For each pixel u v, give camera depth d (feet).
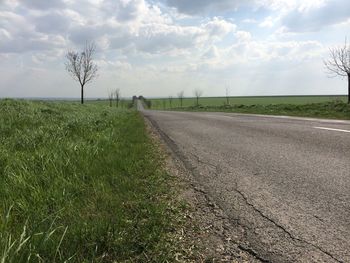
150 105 427.74
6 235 9.07
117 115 75.15
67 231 10.09
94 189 14.69
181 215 12.98
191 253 9.87
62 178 15.16
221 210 13.50
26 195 13.10
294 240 10.56
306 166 20.35
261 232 11.26
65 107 72.38
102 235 10.19
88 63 126.62
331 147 26.48
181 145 31.83
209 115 86.89
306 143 29.07
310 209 13.15
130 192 15.08
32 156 18.38
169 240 10.71
